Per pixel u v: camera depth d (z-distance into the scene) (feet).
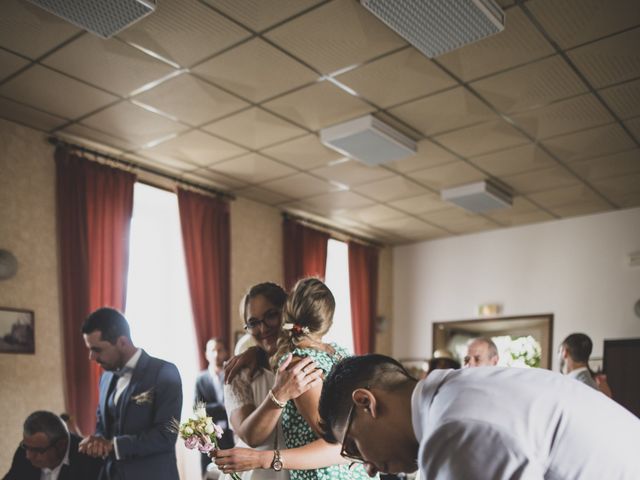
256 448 7.06
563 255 27.76
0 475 16.20
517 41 13.30
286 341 6.84
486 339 14.62
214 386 20.11
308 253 27.48
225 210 23.90
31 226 17.81
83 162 19.10
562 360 16.10
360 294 30.42
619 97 15.92
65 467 9.91
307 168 21.49
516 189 23.68
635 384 24.70
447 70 14.57
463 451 3.43
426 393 3.98
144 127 17.98
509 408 3.61
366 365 4.34
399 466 4.29
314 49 13.69
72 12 11.91
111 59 14.15
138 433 10.12
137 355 10.68
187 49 13.69
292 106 16.60
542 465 3.50
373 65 14.38
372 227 29.78
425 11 11.82
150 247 21.74
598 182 22.79
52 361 17.78
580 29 12.80
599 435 3.65
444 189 23.63
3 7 12.07
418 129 18.06
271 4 12.01
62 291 18.02
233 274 24.12
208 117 17.30
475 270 30.45
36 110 16.87
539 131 18.17
